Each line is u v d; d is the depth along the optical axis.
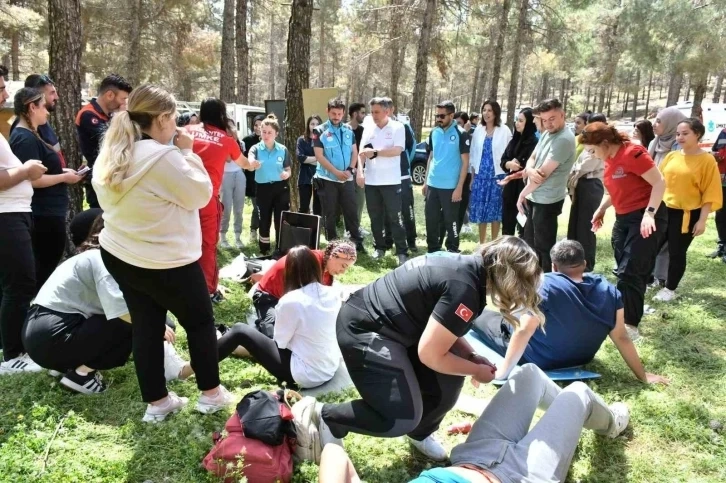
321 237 7.42
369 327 2.35
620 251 4.10
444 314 2.14
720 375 3.49
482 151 6.57
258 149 6.14
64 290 3.02
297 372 3.23
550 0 17.56
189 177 2.48
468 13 15.77
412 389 2.28
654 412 3.02
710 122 15.72
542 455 2.11
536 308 2.21
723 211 6.20
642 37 16.75
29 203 3.31
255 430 2.36
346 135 6.31
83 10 16.84
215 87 32.03
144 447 2.59
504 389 2.48
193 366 2.80
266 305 3.92
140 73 19.38
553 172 4.54
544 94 34.38
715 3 14.88
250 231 7.55
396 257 6.38
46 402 2.92
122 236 2.48
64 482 2.30
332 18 27.45
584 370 3.50
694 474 2.58
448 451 2.73
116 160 2.36
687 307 4.69
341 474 2.01
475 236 7.78
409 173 6.81
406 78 27.70
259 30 33.31
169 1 17.17
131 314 2.69
